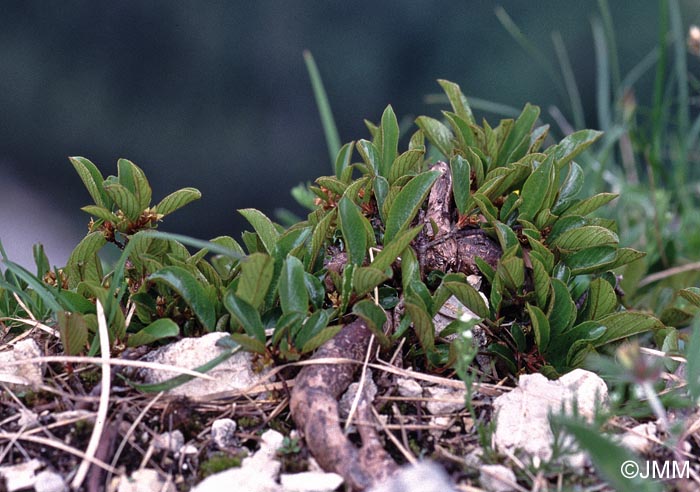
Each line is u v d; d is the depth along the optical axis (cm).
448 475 70
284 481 69
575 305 74
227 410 72
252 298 71
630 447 71
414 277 73
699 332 71
